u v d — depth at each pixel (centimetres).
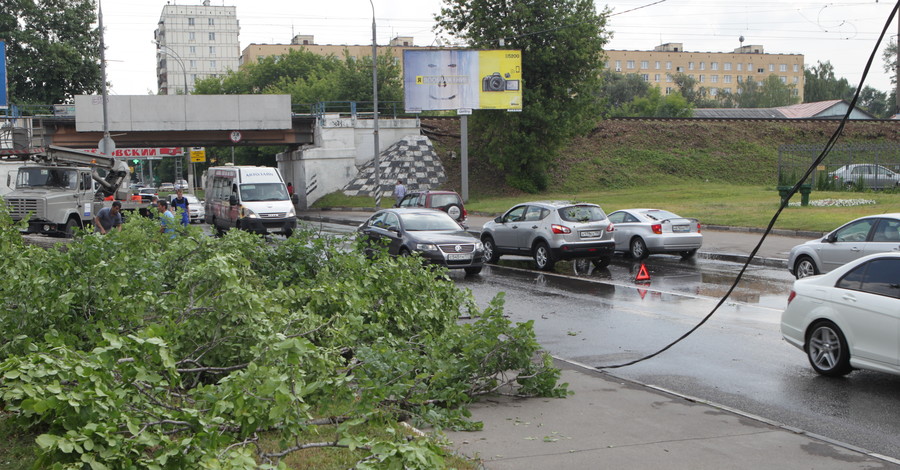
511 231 2098
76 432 443
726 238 2514
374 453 444
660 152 5491
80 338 774
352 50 14488
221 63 15062
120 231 1125
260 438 598
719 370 938
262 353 595
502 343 788
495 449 625
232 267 707
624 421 711
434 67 4397
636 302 1461
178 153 6669
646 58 14475
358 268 1012
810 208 3036
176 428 520
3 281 820
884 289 839
